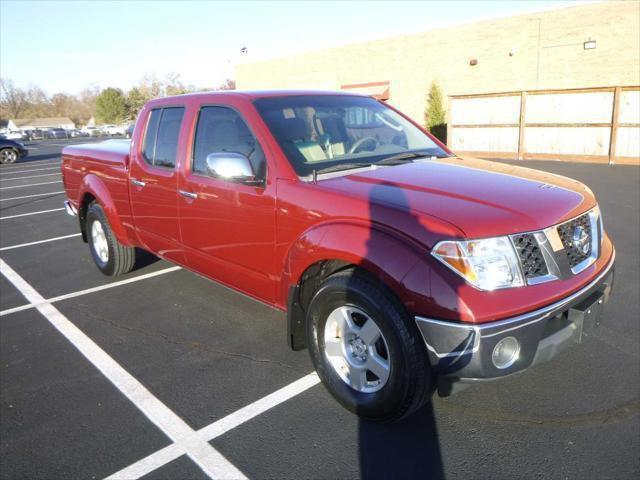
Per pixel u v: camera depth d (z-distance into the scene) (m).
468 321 2.48
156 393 3.49
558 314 2.67
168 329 4.48
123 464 2.80
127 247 5.62
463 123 21.14
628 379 3.46
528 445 2.84
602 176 13.52
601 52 18.09
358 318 3.02
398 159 3.79
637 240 6.88
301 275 3.19
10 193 13.94
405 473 2.67
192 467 2.77
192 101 4.23
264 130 3.52
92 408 3.34
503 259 2.59
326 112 3.99
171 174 4.29
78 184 6.00
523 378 3.50
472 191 2.99
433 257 2.58
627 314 4.49
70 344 4.26
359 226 2.85
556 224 2.80
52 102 126.25
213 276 4.16
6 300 5.34
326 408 3.25
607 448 2.80
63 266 6.50
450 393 2.72
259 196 3.44
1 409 3.36
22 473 2.76
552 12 19.14
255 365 3.82
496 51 21.03
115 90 84.38
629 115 16.77
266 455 2.84
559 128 18.48
